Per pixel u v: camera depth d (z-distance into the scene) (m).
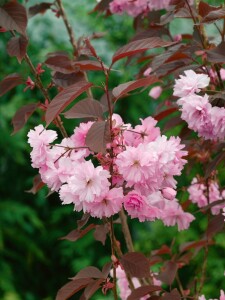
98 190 0.52
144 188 0.55
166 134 1.64
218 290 1.71
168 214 0.73
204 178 0.71
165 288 1.68
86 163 0.53
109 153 0.56
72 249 2.01
